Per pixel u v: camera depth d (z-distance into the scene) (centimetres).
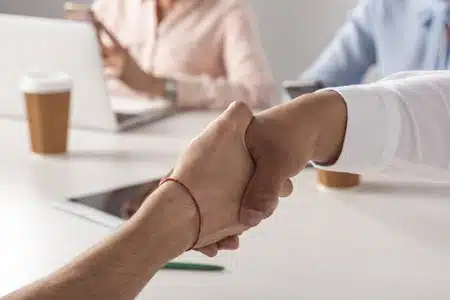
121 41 273
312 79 246
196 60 262
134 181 144
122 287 69
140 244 72
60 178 147
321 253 110
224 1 262
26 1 337
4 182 145
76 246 112
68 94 163
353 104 87
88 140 177
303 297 96
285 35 303
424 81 93
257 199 80
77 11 222
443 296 96
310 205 131
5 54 186
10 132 185
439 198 135
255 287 98
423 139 89
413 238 116
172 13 266
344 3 288
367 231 119
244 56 251
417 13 220
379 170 90
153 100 215
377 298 95
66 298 67
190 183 77
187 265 104
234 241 84
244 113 82
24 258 108
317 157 87
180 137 180
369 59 245
